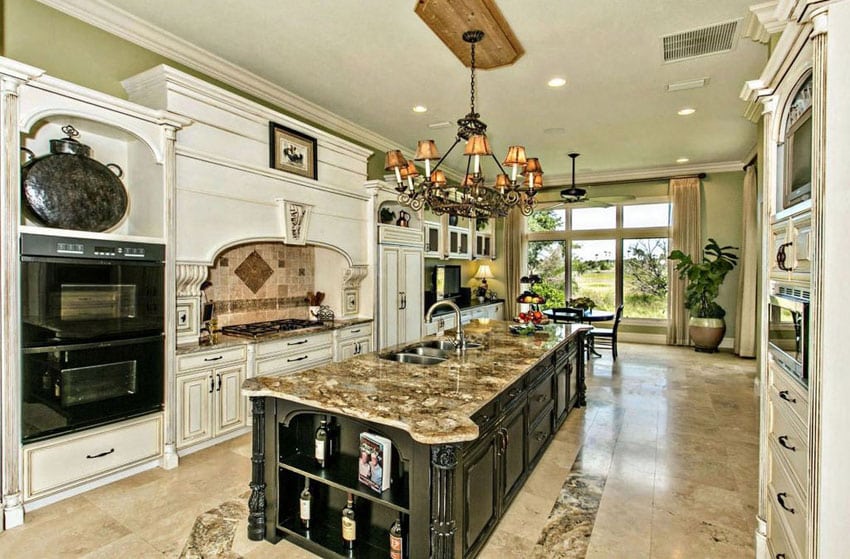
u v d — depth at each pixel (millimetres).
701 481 2926
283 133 4031
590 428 3875
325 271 5043
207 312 3738
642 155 6809
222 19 3049
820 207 1358
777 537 1918
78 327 2607
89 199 2793
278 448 2217
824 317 1352
